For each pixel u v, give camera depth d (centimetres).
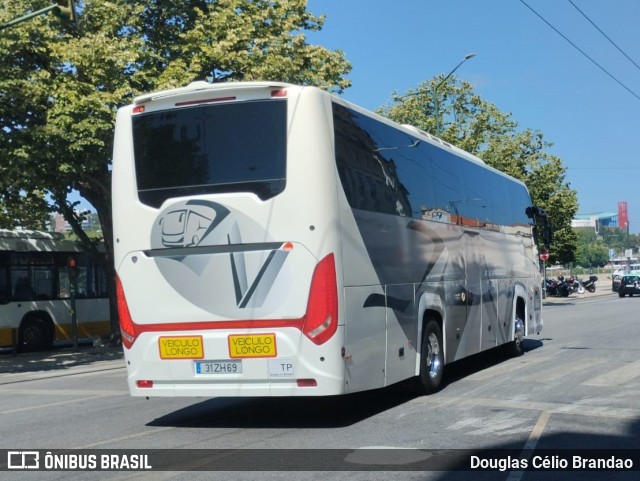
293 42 2159
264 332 812
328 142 821
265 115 826
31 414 1076
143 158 870
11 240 2322
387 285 932
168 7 2159
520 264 1627
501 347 1569
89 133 1858
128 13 2111
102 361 2000
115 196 882
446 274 1155
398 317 961
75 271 2345
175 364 848
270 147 820
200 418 959
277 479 636
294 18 2188
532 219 1783
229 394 829
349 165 863
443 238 1152
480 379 1217
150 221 858
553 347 1717
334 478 634
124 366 1839
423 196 1087
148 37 2167
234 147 832
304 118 812
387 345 924
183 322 845
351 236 845
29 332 2344
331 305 801
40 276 2395
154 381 862
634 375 1197
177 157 855
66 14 1466
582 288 5941
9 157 1834
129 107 884
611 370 1261
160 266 855
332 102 846
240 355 821
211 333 834
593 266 13888
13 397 1319
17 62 2041
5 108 1917
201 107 851
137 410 1052
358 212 870
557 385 1116
